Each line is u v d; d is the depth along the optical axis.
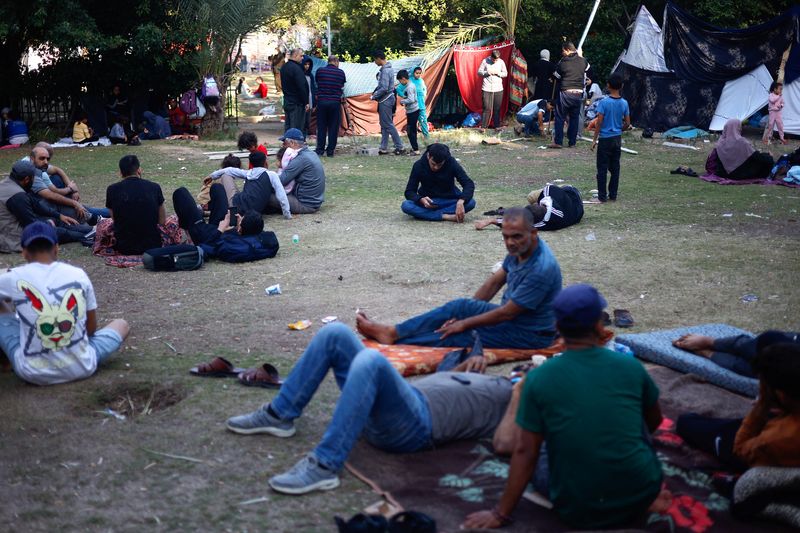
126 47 21.16
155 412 4.84
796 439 3.52
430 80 21.78
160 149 18.30
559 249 8.93
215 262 8.67
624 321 6.35
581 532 3.47
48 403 4.97
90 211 10.15
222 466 4.13
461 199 10.51
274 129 23.17
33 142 19.70
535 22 25.11
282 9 25.39
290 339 6.12
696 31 20.14
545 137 19.95
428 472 4.05
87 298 5.36
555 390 3.40
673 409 4.78
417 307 6.87
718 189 12.99
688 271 7.97
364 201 12.10
